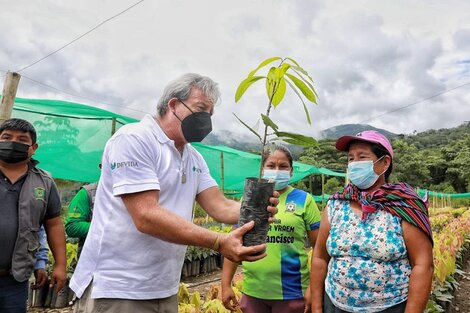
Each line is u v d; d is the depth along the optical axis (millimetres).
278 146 2910
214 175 10086
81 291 1837
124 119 5301
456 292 7184
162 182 1814
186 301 3477
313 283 2568
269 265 2805
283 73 1550
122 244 1779
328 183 34344
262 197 1523
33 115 5012
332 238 2379
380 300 2168
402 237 2189
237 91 1621
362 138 2363
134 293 1770
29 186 2848
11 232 2680
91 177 6625
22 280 2719
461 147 54188
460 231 10188
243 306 2957
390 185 2309
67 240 7773
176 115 1844
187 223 1588
